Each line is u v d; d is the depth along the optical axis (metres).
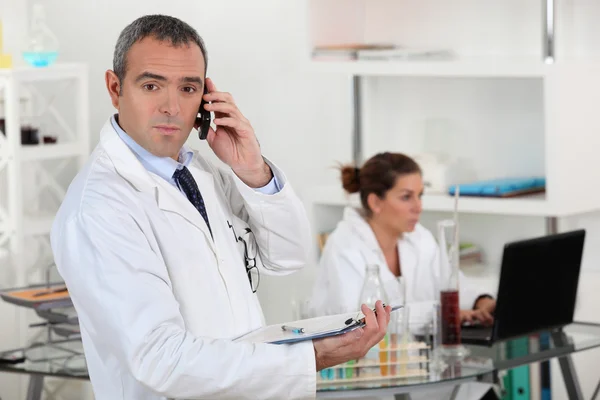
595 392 4.02
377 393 2.77
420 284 3.82
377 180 3.71
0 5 5.00
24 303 3.32
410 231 3.73
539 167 4.43
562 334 3.44
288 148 5.15
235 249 2.06
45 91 5.25
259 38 5.14
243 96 5.23
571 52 4.31
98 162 1.88
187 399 1.92
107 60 5.29
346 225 3.75
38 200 5.02
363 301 2.96
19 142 4.46
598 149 4.19
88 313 1.81
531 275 3.27
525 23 4.38
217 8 5.22
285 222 2.15
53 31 5.41
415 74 4.25
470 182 4.50
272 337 1.91
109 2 5.27
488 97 4.52
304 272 4.57
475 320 3.50
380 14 4.68
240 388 1.79
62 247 1.81
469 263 4.49
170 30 1.87
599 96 4.18
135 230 1.82
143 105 1.86
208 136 2.09
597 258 4.39
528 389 3.98
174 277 1.90
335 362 1.91
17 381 4.48
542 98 4.38
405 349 2.95
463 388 3.32
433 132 4.61
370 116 4.82
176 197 1.92
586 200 4.14
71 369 3.08
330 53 4.48
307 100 5.06
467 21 4.52
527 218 4.49
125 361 1.76
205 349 1.78
